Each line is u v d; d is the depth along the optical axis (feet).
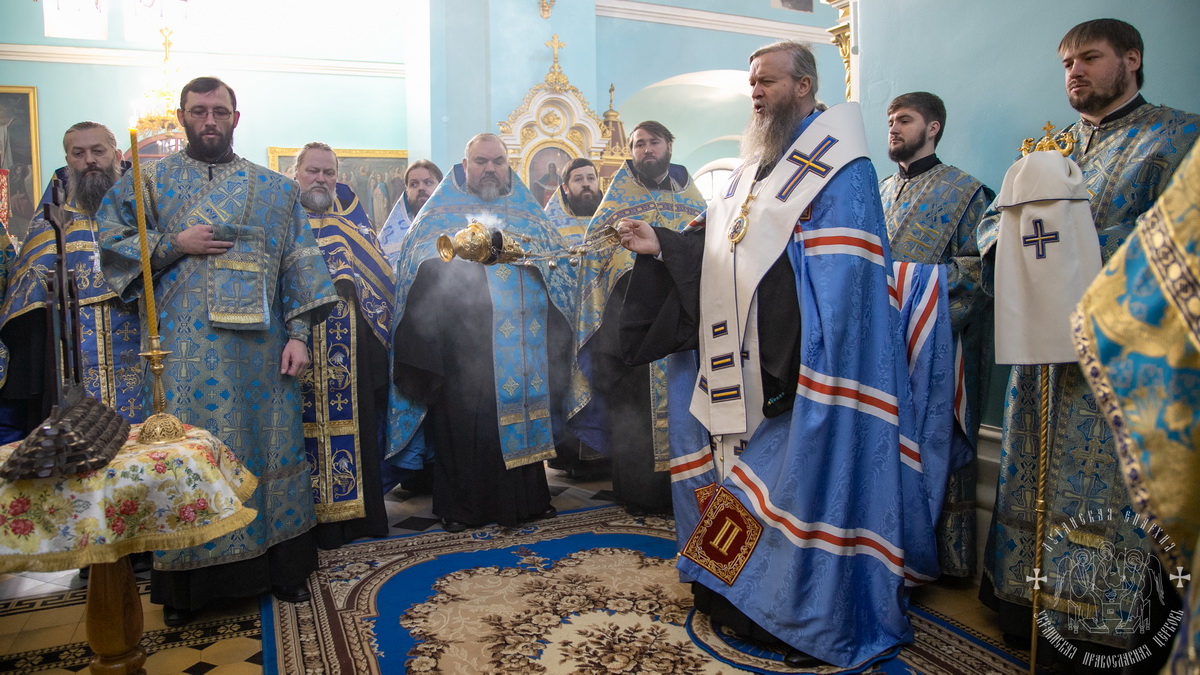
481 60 29.81
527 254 9.18
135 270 8.84
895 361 8.01
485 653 7.86
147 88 32.91
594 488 14.96
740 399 8.29
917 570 8.50
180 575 8.69
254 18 34.76
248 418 9.14
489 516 12.30
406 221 15.97
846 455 7.70
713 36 37.14
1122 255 2.91
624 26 35.55
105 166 11.19
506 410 12.15
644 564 10.41
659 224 13.38
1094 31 7.55
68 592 9.93
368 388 11.85
